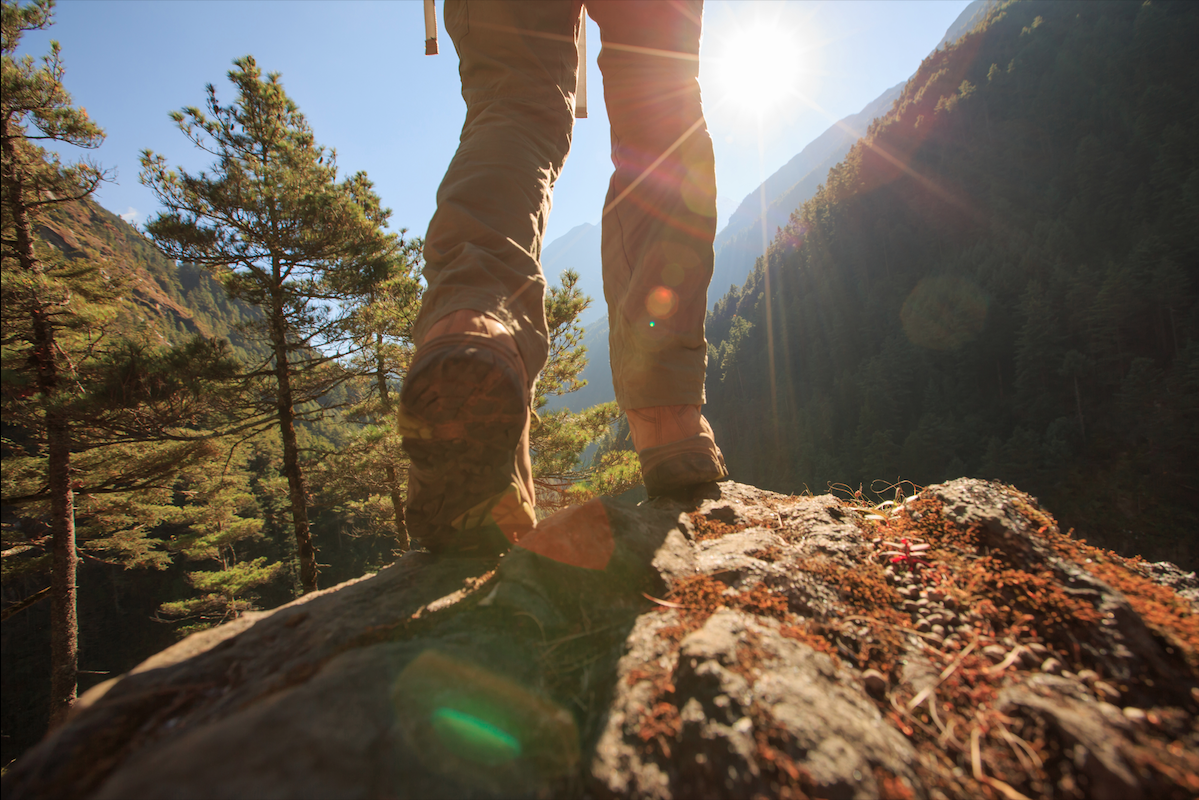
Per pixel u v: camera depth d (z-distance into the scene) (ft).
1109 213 213.25
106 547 60.59
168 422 28.14
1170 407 140.67
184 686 2.39
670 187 4.34
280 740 1.64
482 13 4.31
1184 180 198.80
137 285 34.35
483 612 2.65
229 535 74.08
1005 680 2.31
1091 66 273.95
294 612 2.99
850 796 1.68
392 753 1.70
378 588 3.13
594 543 3.10
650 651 2.40
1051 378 174.81
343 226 30.45
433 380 2.77
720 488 4.53
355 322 31.89
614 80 4.59
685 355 4.40
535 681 2.27
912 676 2.38
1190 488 132.87
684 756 1.83
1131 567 3.30
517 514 3.54
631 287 4.36
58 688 28.60
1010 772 1.88
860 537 3.67
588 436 32.14
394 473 32.71
